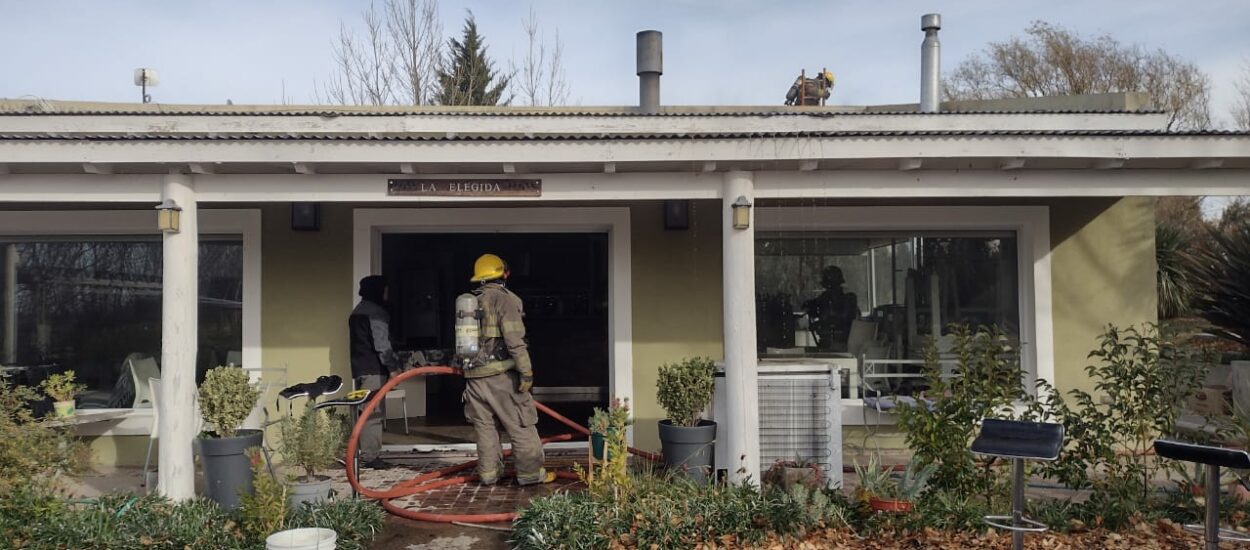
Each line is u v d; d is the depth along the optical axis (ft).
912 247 27.78
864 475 19.83
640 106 31.58
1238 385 28.02
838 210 27.09
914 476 19.65
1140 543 17.84
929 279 27.73
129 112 27.78
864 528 18.44
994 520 17.62
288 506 18.72
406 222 26.99
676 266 27.17
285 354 26.76
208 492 20.06
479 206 27.07
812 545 17.75
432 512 20.65
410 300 41.70
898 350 27.58
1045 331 26.78
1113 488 19.34
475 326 22.65
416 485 22.58
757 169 20.89
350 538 18.34
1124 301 27.07
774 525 18.35
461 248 42.60
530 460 22.90
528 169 20.85
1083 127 28.09
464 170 20.80
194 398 20.83
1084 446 19.51
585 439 28.68
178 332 20.43
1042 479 23.09
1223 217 67.72
